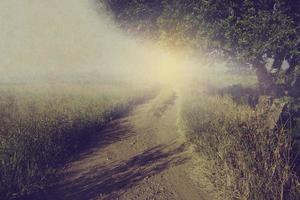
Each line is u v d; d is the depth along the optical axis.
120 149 8.09
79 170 6.46
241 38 7.78
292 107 7.21
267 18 7.42
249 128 5.64
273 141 5.10
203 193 5.10
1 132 7.61
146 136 9.55
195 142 7.43
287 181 4.28
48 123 8.69
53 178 5.87
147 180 5.81
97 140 9.20
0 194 4.91
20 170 5.49
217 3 7.72
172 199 4.97
